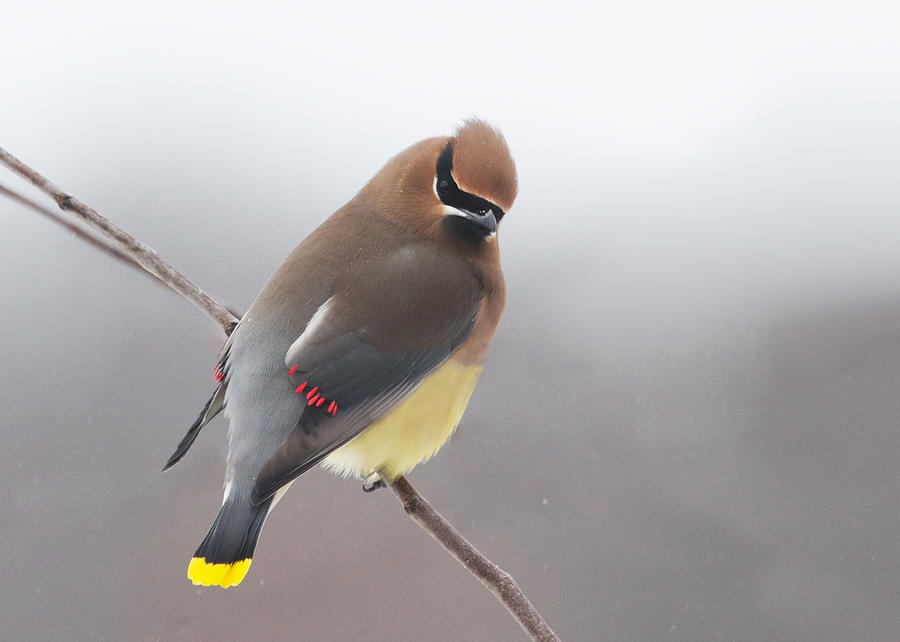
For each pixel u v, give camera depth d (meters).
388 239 9.52
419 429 9.20
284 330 9.05
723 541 11.89
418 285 9.24
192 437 9.29
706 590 11.69
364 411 8.88
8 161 9.50
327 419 8.72
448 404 9.34
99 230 9.48
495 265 9.80
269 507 8.46
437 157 9.67
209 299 9.61
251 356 9.04
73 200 9.55
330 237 9.56
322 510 12.01
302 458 8.56
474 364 9.51
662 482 12.33
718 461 12.48
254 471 8.62
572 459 12.47
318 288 9.22
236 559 8.28
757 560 11.83
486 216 9.42
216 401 9.40
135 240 9.58
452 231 9.58
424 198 9.65
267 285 9.43
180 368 12.55
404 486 9.20
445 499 12.07
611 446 12.53
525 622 8.20
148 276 9.84
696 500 12.26
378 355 9.02
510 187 9.61
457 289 9.36
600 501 12.16
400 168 9.78
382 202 9.73
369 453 9.11
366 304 9.12
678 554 11.93
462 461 12.34
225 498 8.57
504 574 8.39
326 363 8.89
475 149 9.55
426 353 9.16
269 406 8.80
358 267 9.32
